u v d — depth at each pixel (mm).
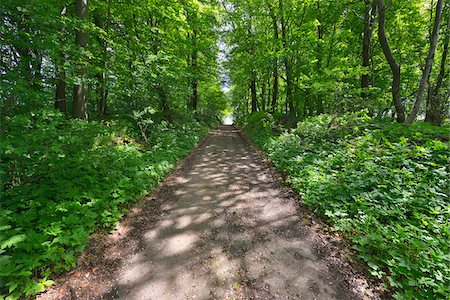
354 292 2691
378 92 12711
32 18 5434
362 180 4715
